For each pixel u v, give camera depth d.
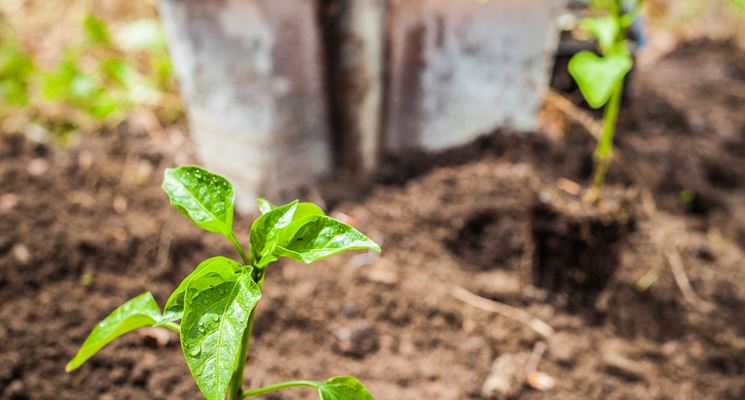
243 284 0.59
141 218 1.02
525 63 1.07
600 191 0.93
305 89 0.98
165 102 1.31
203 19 0.90
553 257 0.93
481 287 0.96
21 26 1.57
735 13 1.83
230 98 0.96
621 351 0.91
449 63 1.05
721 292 1.00
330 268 0.96
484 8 0.99
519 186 1.06
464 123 1.13
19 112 1.26
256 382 0.85
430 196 1.07
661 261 1.03
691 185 1.20
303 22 0.92
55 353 0.85
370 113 1.04
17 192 1.05
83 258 0.94
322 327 0.90
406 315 0.92
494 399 0.86
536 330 0.92
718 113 1.43
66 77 1.25
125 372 0.84
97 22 1.34
